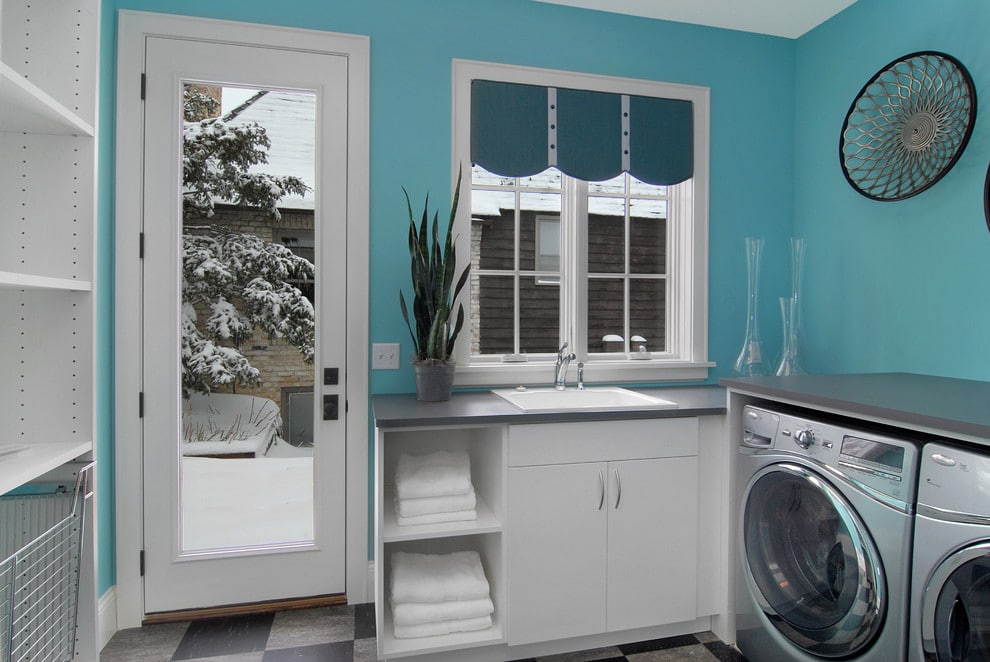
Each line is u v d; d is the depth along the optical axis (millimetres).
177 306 2025
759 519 1741
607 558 1849
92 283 1211
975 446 1216
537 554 1789
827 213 2516
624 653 1881
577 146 2387
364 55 2162
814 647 1518
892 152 2193
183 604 2043
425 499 1810
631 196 2602
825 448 1505
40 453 1112
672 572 1913
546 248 2502
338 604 2158
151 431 2012
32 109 1062
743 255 2625
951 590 1193
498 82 2303
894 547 1314
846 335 2428
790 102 2682
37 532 1186
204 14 2023
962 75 1936
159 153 2004
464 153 2270
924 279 2090
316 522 2143
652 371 2500
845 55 2414
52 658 1161
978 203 1909
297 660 1793
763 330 2654
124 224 1974
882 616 1340
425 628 1746
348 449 2170
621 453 1854
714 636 1983
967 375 1939
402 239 2211
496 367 2312
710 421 1966
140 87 1979
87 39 1218
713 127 2580
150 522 2014
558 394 2299
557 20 2373
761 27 2578
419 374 2006
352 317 2168
